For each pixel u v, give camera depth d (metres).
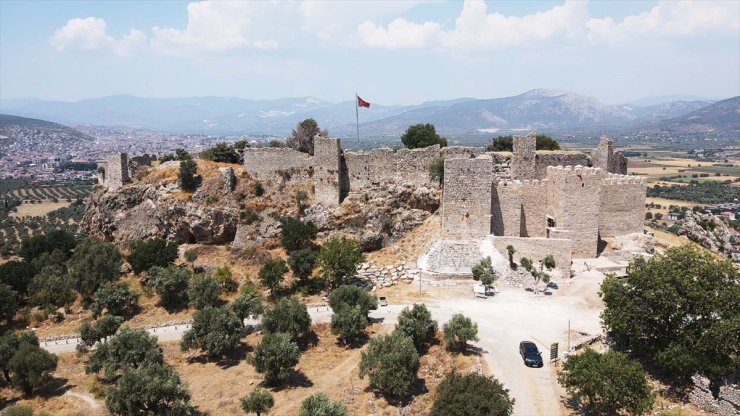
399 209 90.38
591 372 44.53
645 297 51.22
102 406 58.69
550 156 89.31
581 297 69.38
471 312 67.12
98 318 80.19
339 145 92.94
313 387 55.12
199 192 96.62
